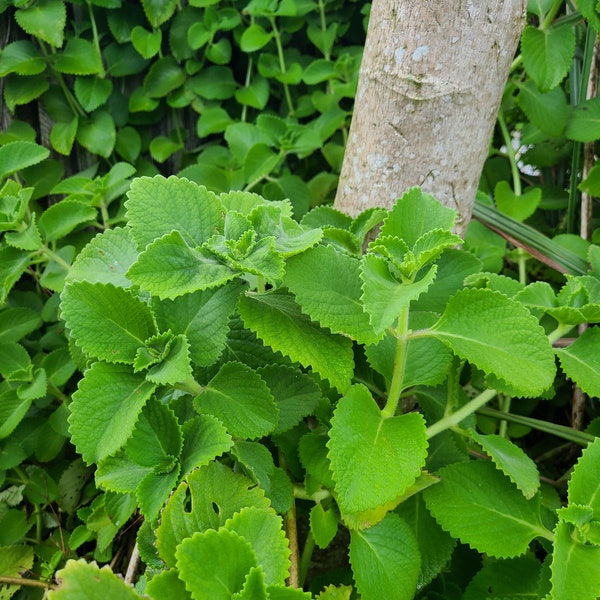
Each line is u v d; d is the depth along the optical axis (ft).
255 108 2.91
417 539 1.48
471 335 1.26
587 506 1.22
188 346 1.19
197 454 1.16
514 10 1.52
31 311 2.25
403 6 1.51
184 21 2.67
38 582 1.79
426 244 1.23
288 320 1.26
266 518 1.06
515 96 2.43
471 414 1.59
